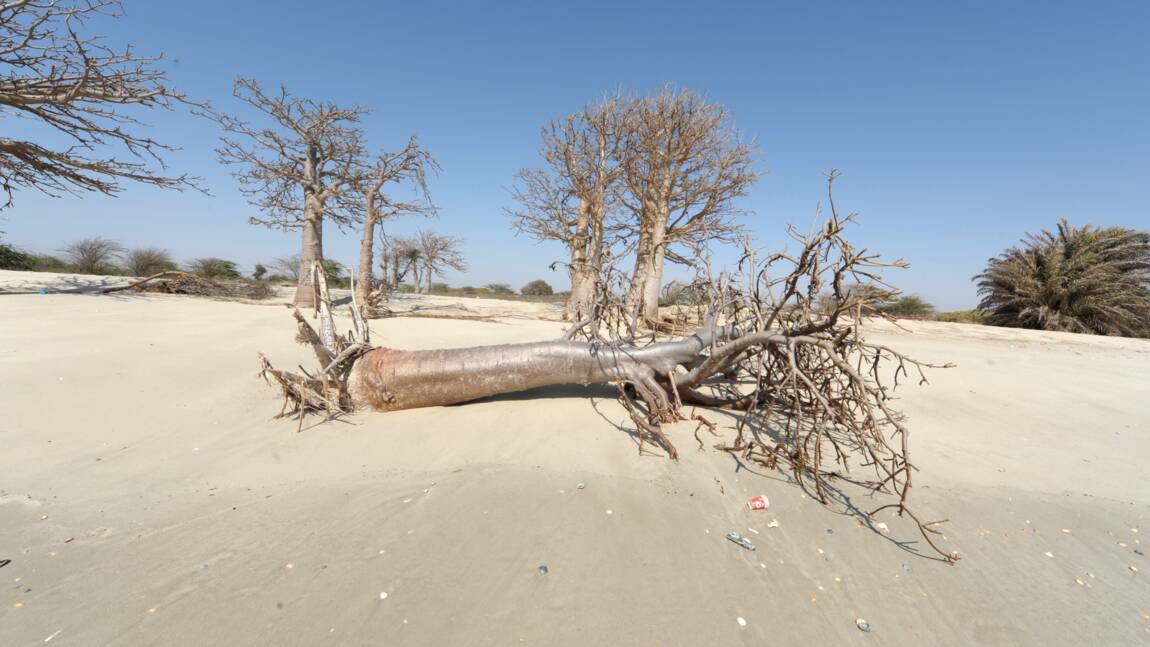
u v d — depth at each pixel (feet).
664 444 15.14
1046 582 9.80
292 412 18.35
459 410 18.76
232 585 8.43
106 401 17.94
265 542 9.78
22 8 41.57
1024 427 20.58
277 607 7.91
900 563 10.08
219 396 19.67
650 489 12.60
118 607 7.84
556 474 13.29
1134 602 9.34
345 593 8.27
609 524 10.73
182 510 11.10
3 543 9.55
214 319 38.68
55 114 48.03
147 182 55.31
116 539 9.83
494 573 8.90
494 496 11.82
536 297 132.98
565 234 71.26
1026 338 57.88
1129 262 76.74
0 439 14.28
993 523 12.09
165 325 33.83
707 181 63.72
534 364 18.79
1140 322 73.82
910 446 17.54
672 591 8.62
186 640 7.21
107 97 48.62
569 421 17.60
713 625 7.87
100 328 30.55
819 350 17.88
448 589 8.45
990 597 9.16
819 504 12.38
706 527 10.87
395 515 10.86
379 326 43.06
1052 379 31.22
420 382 18.58
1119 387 29.91
